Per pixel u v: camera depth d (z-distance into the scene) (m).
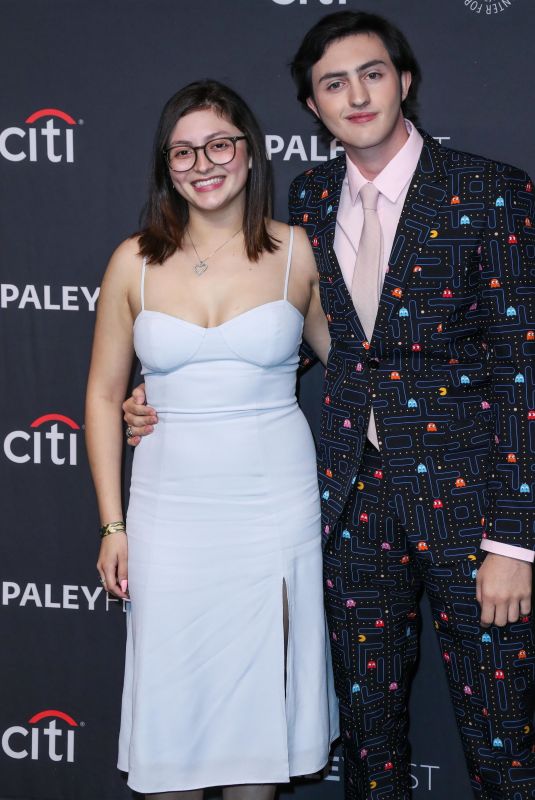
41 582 2.47
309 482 1.96
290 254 1.94
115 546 2.01
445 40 2.14
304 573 1.96
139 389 2.01
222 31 2.21
